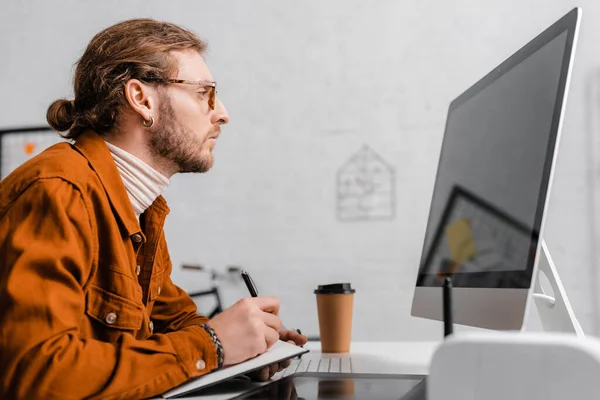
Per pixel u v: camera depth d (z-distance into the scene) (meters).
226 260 4.02
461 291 1.10
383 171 3.89
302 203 3.98
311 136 4.01
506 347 0.38
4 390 0.78
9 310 0.80
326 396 0.75
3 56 4.34
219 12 4.19
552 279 1.01
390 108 3.92
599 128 3.59
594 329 3.49
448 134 1.37
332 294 1.38
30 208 0.88
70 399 0.78
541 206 0.86
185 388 0.83
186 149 1.16
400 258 3.82
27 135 4.23
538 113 0.93
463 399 0.39
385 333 3.78
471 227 1.11
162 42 1.15
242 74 4.12
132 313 0.97
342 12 4.04
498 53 3.80
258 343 0.92
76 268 0.87
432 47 3.90
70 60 4.27
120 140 1.14
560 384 0.36
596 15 3.66
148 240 1.18
